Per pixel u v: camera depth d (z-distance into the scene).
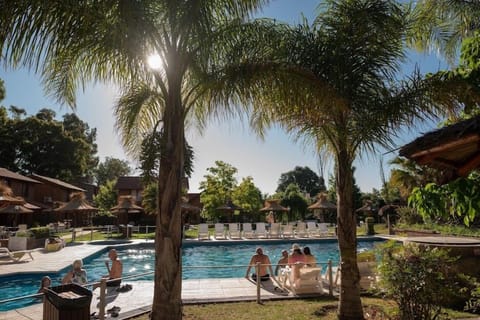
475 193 3.26
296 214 38.38
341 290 6.02
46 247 15.97
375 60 5.77
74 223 34.94
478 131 2.05
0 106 41.72
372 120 5.59
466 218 3.47
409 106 5.51
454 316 5.87
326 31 5.99
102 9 4.27
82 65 5.71
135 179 42.69
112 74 5.86
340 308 5.97
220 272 13.97
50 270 11.35
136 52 4.63
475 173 3.50
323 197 31.03
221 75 5.10
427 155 2.52
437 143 2.34
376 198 39.56
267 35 5.52
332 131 6.16
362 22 5.79
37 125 44.16
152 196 25.69
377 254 6.05
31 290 10.31
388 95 5.68
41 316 6.52
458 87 4.95
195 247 20.25
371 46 5.79
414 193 3.86
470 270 7.19
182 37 5.12
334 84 5.37
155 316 4.73
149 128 7.30
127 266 14.82
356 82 5.64
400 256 5.57
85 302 4.82
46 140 44.50
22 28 3.84
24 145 43.00
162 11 5.14
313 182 74.75
